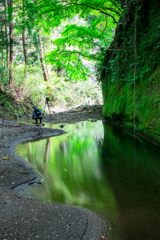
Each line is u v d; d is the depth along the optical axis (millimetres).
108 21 16484
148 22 8742
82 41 15508
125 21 10992
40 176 5125
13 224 2846
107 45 16078
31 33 22578
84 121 15102
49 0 11305
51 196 4066
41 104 23047
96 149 7660
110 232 2912
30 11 11727
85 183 4680
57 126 13016
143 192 4168
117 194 4129
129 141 8500
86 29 14969
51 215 3184
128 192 4188
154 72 7848
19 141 8859
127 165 5844
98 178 4965
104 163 6086
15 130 10453
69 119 16000
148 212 3430
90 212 3424
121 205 3689
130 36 10336
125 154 6875
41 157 6754
